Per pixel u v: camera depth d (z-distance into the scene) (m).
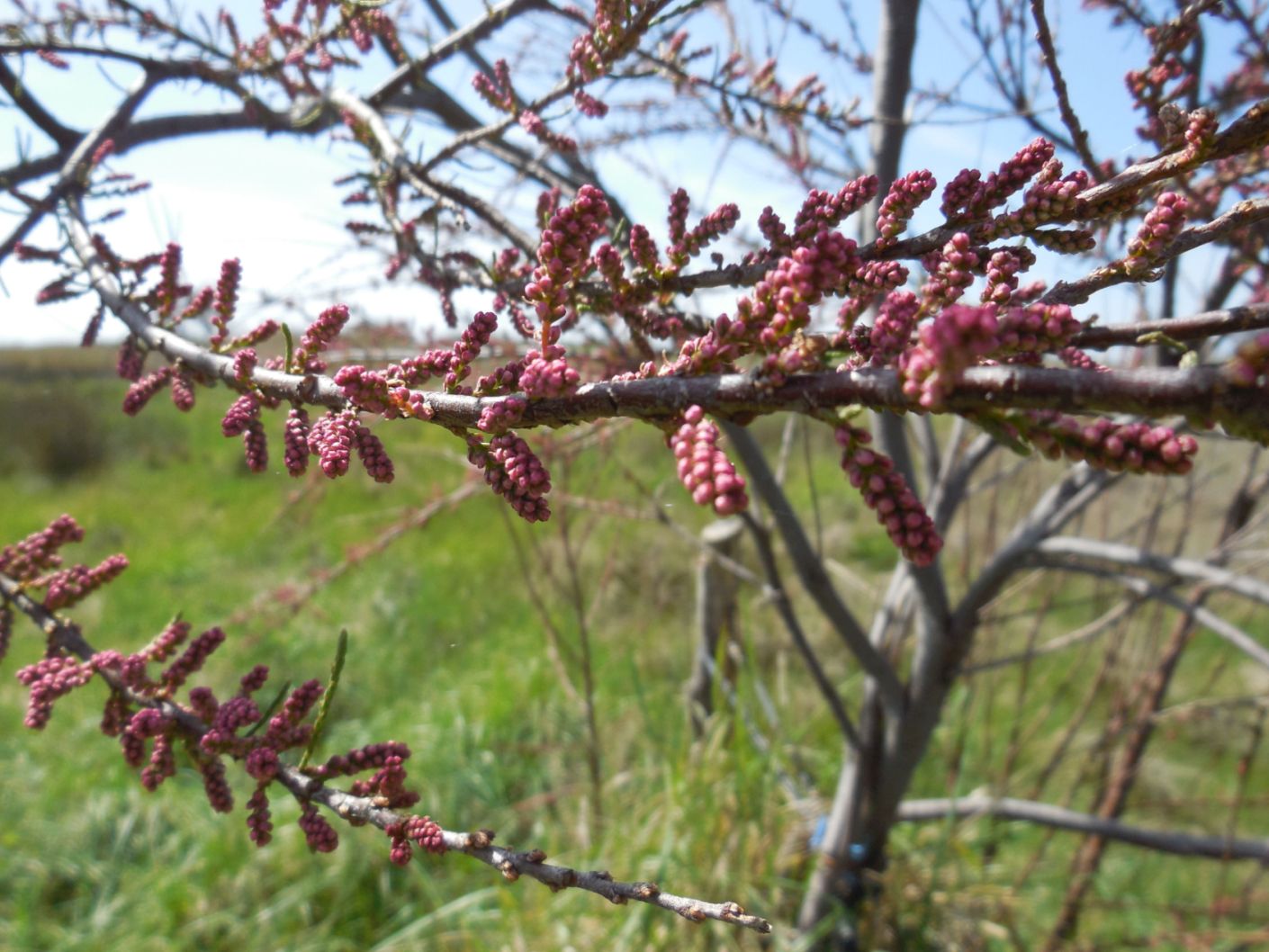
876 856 3.40
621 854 3.87
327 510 9.48
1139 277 1.01
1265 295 2.09
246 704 1.18
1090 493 2.68
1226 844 2.99
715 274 1.22
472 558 8.30
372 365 2.62
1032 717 5.78
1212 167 1.79
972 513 5.78
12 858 4.63
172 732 1.25
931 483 3.09
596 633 6.23
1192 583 2.82
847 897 3.34
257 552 8.91
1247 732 5.93
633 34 1.44
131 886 4.51
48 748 5.63
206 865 4.52
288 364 1.08
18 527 10.44
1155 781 5.56
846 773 3.42
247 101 2.30
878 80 2.42
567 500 3.50
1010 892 3.88
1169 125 1.06
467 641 6.88
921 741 3.08
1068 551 2.70
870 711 3.29
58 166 2.26
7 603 1.48
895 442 2.59
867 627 6.50
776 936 3.29
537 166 2.24
